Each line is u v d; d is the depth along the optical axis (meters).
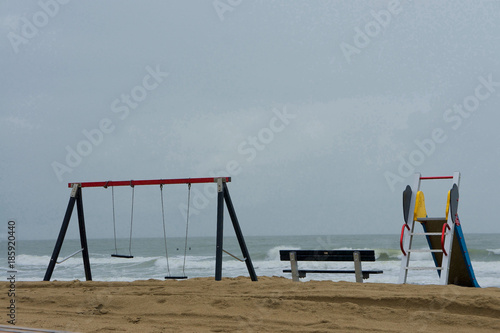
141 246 71.94
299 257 11.69
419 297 7.48
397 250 36.41
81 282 10.85
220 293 8.68
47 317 7.47
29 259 43.66
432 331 6.29
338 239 84.50
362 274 11.20
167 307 7.77
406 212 10.42
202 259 39.28
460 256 10.45
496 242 61.66
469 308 7.12
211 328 6.58
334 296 8.00
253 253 42.31
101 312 7.76
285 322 6.77
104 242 96.25
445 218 10.09
